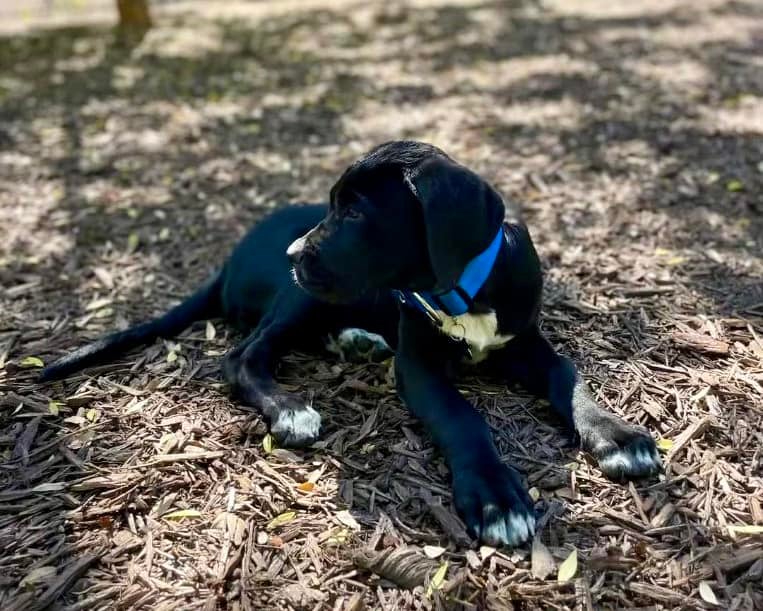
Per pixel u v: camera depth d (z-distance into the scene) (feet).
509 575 1.71
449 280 1.79
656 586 1.67
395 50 7.04
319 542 1.81
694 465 1.99
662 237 3.26
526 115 5.00
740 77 5.49
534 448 2.09
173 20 8.91
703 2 8.25
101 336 2.75
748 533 1.77
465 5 8.92
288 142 4.76
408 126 4.93
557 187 3.84
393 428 2.20
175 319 2.71
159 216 3.78
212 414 2.28
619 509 1.87
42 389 2.40
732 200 3.59
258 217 3.74
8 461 2.10
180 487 2.00
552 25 7.66
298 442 2.13
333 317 2.54
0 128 5.22
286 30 8.13
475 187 1.81
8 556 1.80
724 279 2.88
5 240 3.57
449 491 1.95
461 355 2.28
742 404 2.20
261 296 2.64
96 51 7.41
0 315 2.91
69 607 1.67
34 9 10.41
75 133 5.06
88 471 2.05
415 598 1.67
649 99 5.15
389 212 1.93
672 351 2.45
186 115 5.37
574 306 2.72
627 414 2.18
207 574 1.74
